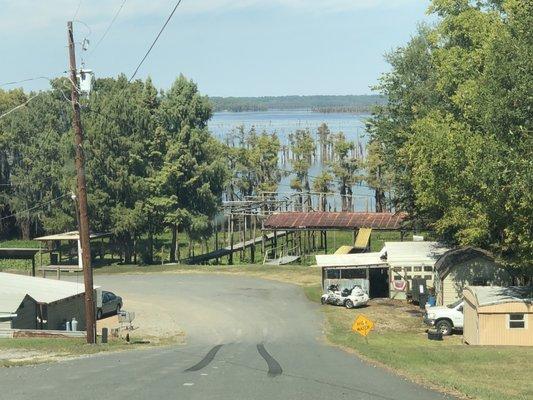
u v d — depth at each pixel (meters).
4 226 104.31
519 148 26.44
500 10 37.06
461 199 34.28
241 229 93.06
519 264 31.28
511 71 26.64
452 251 43.81
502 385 17.39
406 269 46.50
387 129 47.81
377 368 19.14
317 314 41.28
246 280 57.19
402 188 50.25
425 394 14.30
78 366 18.77
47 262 74.50
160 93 82.94
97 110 76.56
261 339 33.16
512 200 27.41
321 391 14.00
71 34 27.36
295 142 173.88
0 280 39.16
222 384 14.80
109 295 43.31
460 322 32.94
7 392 13.81
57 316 36.97
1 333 30.94
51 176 87.50
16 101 109.94
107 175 72.12
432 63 43.84
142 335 35.03
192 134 78.44
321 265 46.28
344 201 116.50
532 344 28.23
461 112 35.47
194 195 78.31
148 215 73.94
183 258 82.19
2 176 101.56
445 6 38.25
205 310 43.62
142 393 13.48
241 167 122.31
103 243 79.75
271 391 13.84
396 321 38.38
